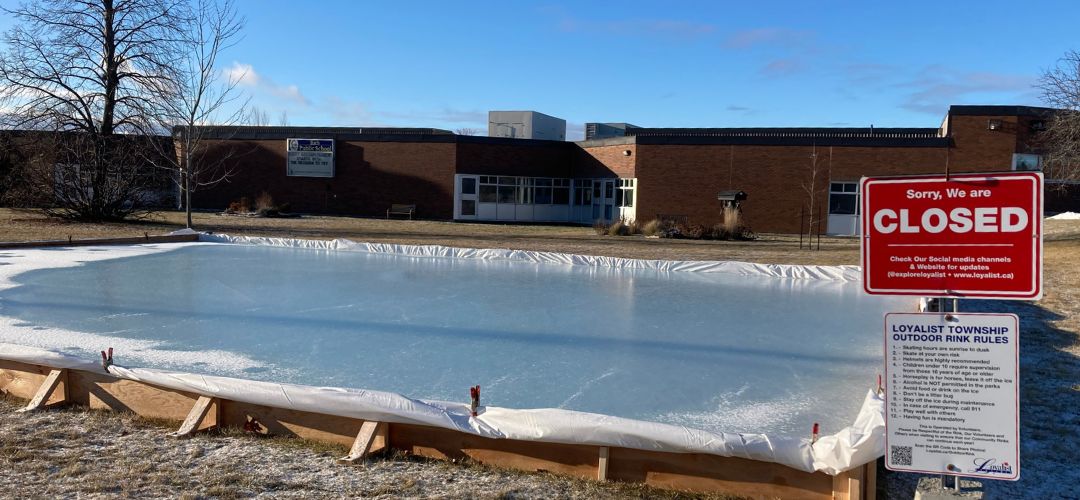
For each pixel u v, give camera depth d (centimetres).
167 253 1875
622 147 3397
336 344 850
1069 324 1044
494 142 3612
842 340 927
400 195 3612
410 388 671
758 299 1301
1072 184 3028
